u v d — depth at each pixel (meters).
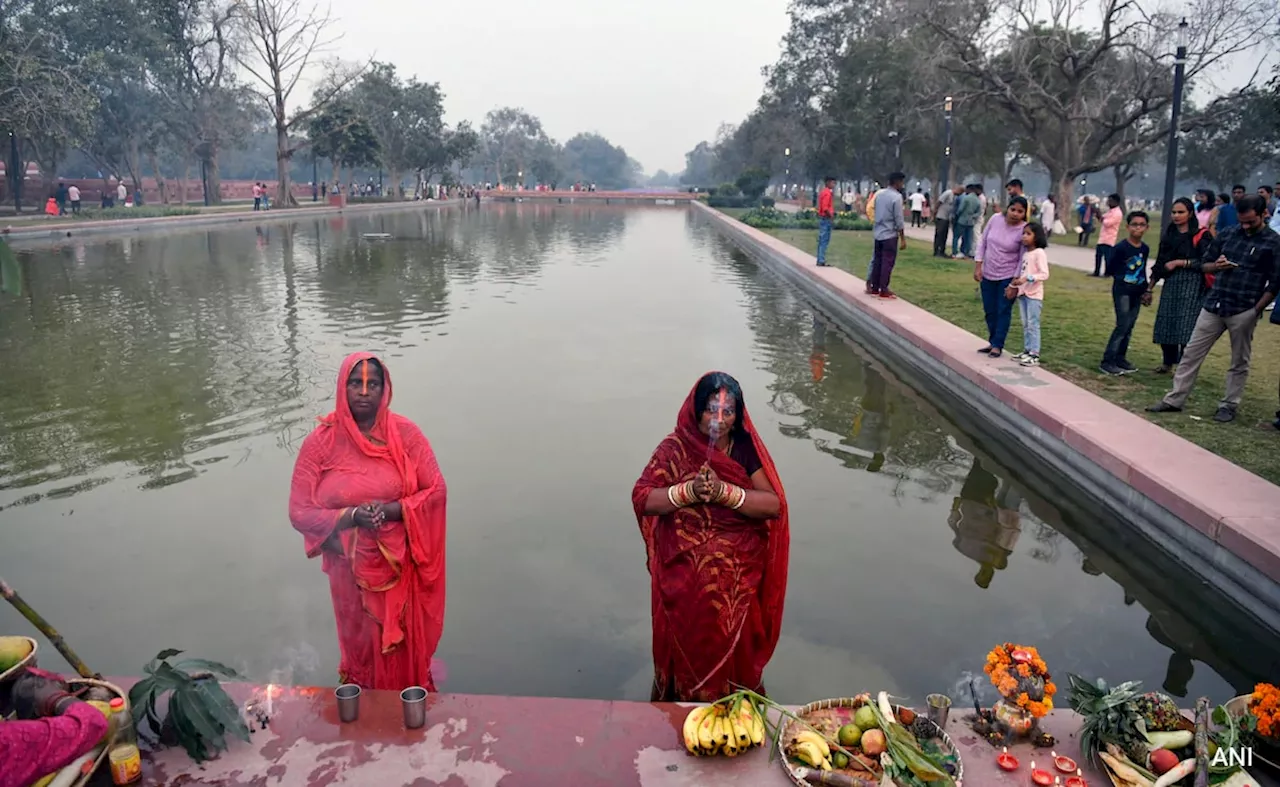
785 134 55.62
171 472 5.40
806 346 9.81
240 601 3.83
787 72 52.09
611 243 24.81
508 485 5.23
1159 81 23.39
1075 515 5.07
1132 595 4.14
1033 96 26.61
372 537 2.89
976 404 7.28
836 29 48.81
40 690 2.32
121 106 36.56
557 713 2.62
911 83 35.22
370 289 13.70
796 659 3.45
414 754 2.42
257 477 5.31
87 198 41.91
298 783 2.30
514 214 44.03
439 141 58.44
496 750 2.45
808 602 3.91
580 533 4.58
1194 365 6.13
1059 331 9.38
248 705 2.62
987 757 2.49
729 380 2.89
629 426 6.45
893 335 9.77
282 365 8.21
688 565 2.91
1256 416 6.13
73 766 2.14
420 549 2.96
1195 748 2.38
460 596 3.92
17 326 10.17
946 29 25.55
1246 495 4.46
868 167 47.94
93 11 33.25
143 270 15.83
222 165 75.00
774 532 2.97
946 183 22.48
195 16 37.62
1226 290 5.86
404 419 3.07
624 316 11.45
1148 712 2.51
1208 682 3.45
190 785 2.29
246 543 4.41
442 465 5.55
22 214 30.92
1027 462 5.99
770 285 15.23
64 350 8.84
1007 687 2.52
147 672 2.44
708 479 2.82
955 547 4.56
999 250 7.67
